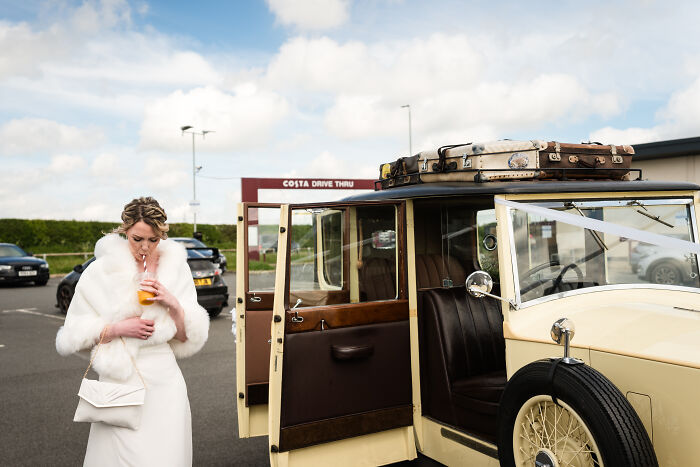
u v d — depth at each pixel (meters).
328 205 3.03
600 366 2.21
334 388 2.97
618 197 2.96
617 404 1.94
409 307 3.22
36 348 7.84
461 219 3.62
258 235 3.74
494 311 3.45
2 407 5.08
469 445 2.96
